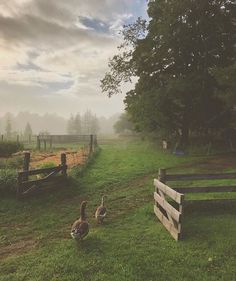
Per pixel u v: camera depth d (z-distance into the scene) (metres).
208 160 27.55
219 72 23.95
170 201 13.26
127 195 16.69
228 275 8.25
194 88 32.56
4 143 33.91
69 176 19.05
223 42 34.31
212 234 10.61
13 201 15.20
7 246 10.73
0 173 16.56
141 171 23.36
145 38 35.84
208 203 12.93
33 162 26.38
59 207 15.05
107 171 23.19
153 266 8.74
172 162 27.38
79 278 8.26
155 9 35.41
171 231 10.77
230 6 33.44
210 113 35.88
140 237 10.68
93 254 9.45
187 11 32.88
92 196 17.00
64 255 9.48
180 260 9.02
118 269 8.62
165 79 35.09
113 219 12.90
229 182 17.19
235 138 36.38
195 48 34.16
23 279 8.34
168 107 35.06
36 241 11.03
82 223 10.20
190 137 39.53
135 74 38.31
